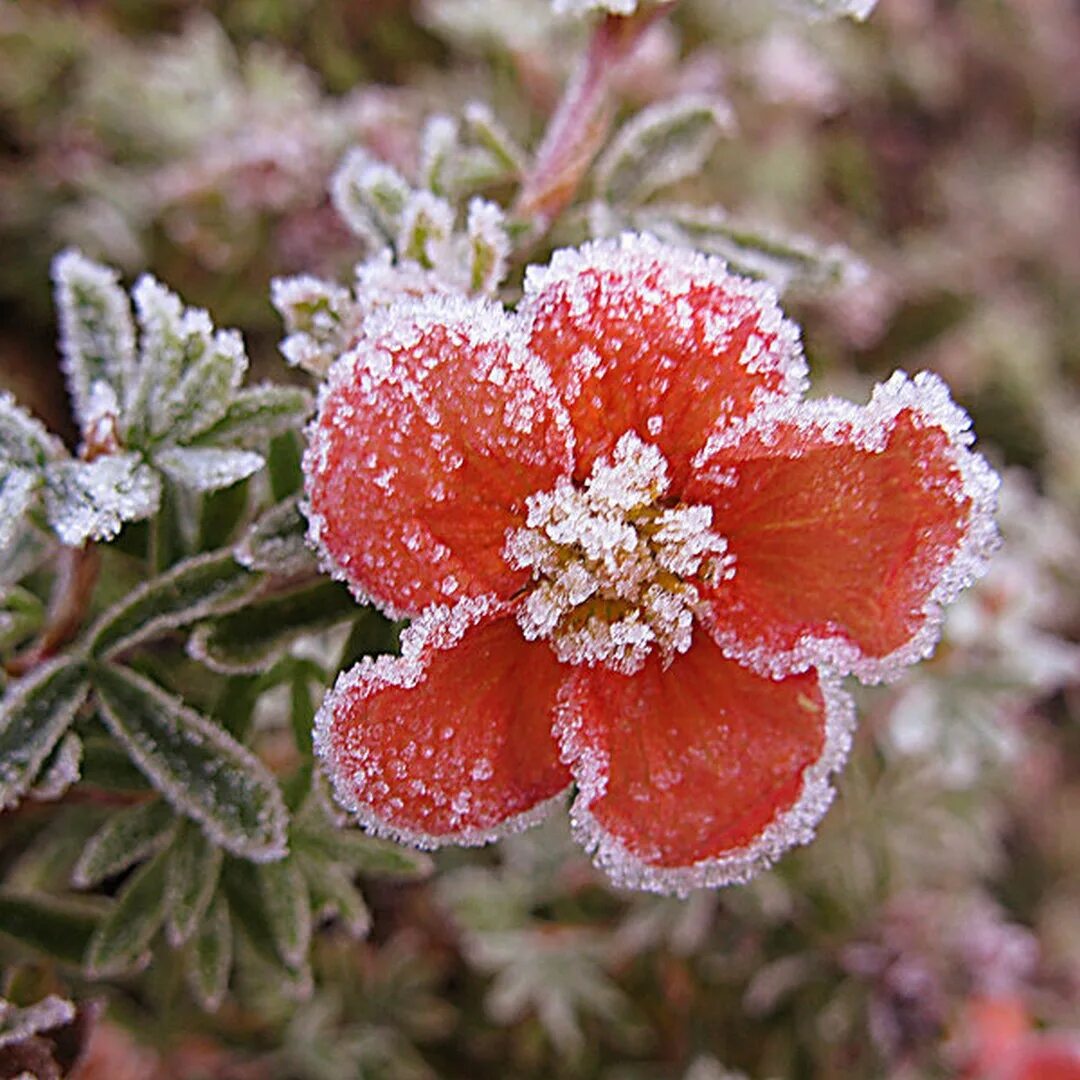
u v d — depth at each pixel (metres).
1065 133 0.24
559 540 0.08
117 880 0.12
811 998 0.15
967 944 0.15
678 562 0.09
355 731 0.08
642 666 0.09
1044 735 0.20
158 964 0.12
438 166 0.11
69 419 0.16
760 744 0.09
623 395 0.09
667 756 0.09
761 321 0.09
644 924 0.14
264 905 0.10
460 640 0.08
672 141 0.12
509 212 0.11
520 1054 0.16
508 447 0.08
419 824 0.09
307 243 0.15
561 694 0.09
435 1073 0.15
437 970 0.16
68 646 0.10
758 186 0.18
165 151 0.17
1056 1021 0.16
